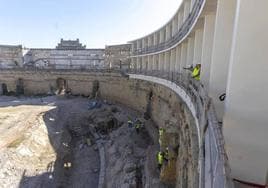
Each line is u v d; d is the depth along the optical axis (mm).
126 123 39156
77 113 45188
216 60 10883
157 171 22094
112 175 25203
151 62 48125
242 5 5789
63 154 30438
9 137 29109
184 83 18625
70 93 62281
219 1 10555
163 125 29531
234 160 6523
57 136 34406
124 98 51688
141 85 44250
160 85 33625
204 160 6586
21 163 24812
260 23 5707
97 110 46844
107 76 56656
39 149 29031
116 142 32938
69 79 62500
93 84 59625
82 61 75625
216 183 3658
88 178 26000
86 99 57750
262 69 5902
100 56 74500
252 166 6406
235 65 6168
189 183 11391
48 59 75312
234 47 6105
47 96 60125
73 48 80438
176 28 34438
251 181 6453
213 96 11023
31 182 22922
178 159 17922
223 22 10547
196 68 16281
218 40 10742
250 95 6117
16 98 57844
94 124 41000
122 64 66188
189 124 12594
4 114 37594
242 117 6297
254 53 5895
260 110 6086
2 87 62312
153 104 37750
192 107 13562
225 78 10773
